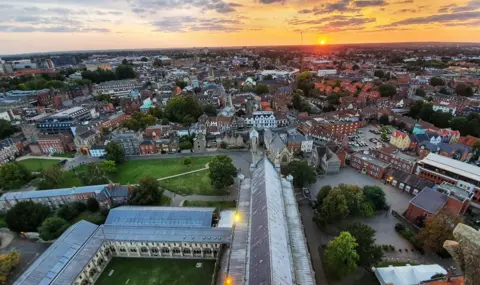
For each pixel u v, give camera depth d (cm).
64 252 7144
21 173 11994
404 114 19862
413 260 7319
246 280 5228
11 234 9069
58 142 15375
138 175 12506
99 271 7469
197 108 19725
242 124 18162
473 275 2228
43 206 9562
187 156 14500
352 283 6675
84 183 11544
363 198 8962
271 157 12988
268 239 5612
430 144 13112
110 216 8744
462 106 19162
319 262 7319
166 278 7181
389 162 12256
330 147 12850
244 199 8588
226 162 10800
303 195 10275
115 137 14812
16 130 18012
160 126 16912
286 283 4853
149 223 8444
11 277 7475
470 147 12938
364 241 6738
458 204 8156
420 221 8425
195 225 8281
